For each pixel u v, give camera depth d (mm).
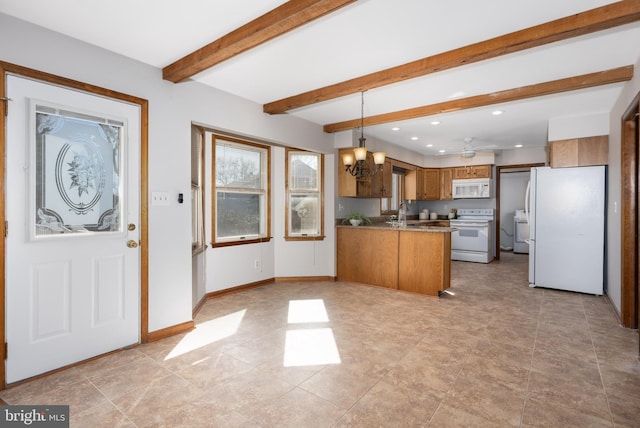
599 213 4180
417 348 2633
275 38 2338
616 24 1987
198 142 3801
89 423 1717
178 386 2072
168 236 2895
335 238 5078
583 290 4289
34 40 2141
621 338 2844
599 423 1714
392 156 6121
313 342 2754
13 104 2066
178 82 2947
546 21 2115
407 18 2076
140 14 2053
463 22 2125
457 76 2980
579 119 4262
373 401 1908
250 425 1698
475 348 2635
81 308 2385
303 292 4383
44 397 1952
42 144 2191
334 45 2430
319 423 1712
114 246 2562
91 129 2428
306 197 5086
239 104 3557
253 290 4484
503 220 9039
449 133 5262
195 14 2055
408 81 3104
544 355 2510
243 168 4555
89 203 2420
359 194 5098
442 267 4125
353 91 3141
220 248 4191
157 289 2814
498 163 7035
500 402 1898
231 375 2209
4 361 2039
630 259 3084
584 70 2855
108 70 2500
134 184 2676
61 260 2287
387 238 4594
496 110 4039
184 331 2986
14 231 2076
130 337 2660
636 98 2662
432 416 1771
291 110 4074
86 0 1896
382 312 3551
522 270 5949
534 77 3000
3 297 2031
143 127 2715
